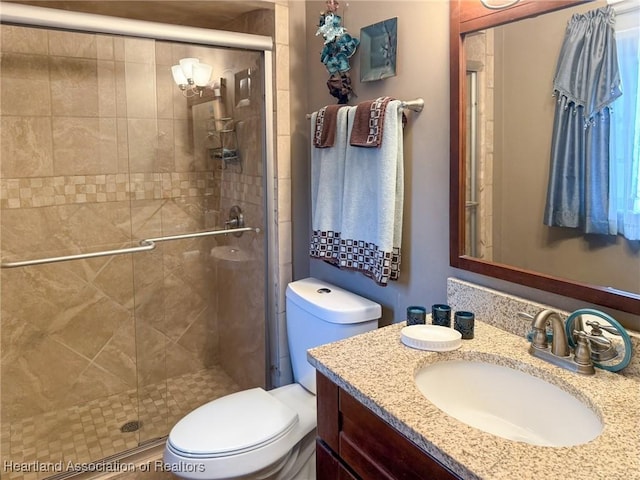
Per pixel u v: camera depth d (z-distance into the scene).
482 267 1.40
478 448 0.85
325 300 1.83
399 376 1.11
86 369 2.37
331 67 1.83
